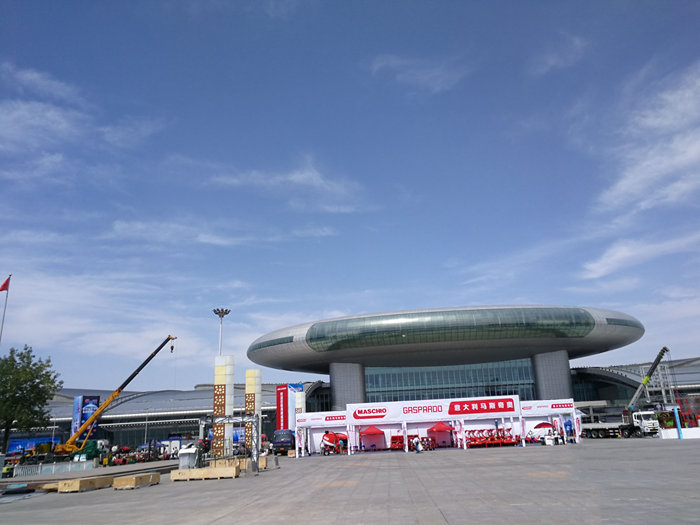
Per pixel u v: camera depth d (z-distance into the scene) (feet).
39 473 132.16
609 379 307.37
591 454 107.34
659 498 44.01
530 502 45.44
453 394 294.66
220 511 51.96
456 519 39.04
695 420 182.09
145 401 373.20
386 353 269.03
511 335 249.14
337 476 88.17
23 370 193.16
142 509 57.47
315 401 353.31
